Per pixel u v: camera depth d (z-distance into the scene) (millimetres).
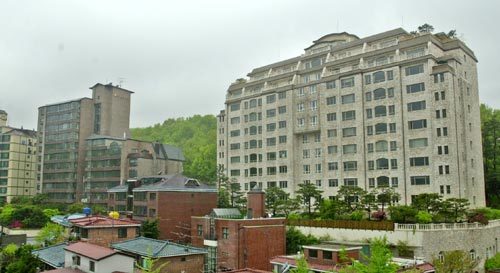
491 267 59375
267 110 105062
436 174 75312
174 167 126188
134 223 63062
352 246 51094
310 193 77812
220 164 112625
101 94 136000
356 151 86688
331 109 91812
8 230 93438
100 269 41312
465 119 79812
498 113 101750
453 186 73125
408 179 78875
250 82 113062
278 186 100125
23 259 49281
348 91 89250
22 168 142375
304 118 97125
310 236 65688
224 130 119688
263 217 62875
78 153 132375
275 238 59844
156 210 70750
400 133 80562
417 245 55188
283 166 99875
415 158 78438
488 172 91750
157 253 48406
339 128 89875
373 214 66750
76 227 62781
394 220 61469
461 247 58500
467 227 60156
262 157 104812
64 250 49906
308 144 97062
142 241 54906
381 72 84875
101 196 122500
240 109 112250
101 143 125500
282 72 109188
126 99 141125
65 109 138000
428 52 79625
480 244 61281
